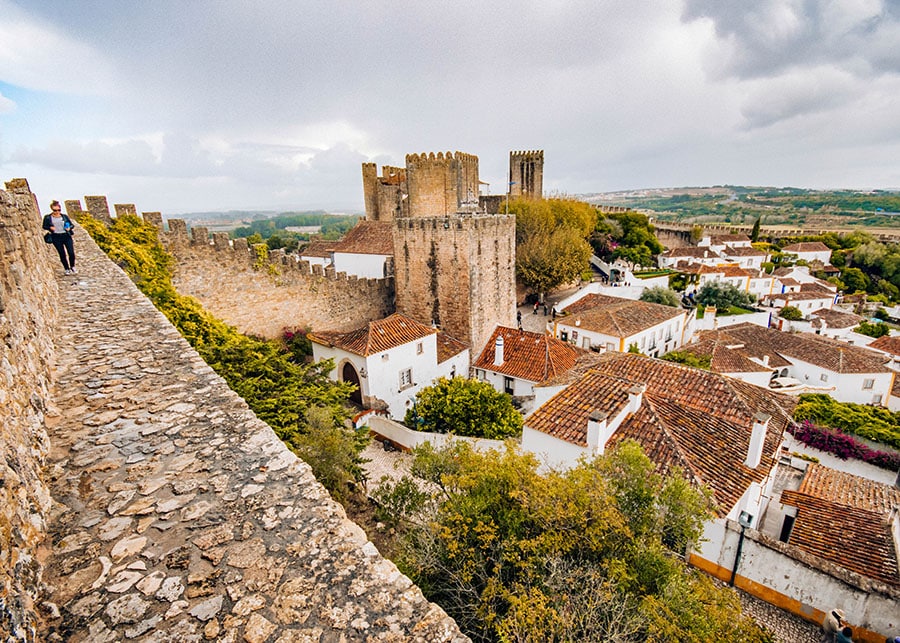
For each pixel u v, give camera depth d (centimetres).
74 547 359
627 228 7006
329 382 1931
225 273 2647
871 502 1564
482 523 853
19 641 261
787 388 3516
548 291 5006
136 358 743
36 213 1509
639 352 3522
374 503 1433
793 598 1173
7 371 441
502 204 5212
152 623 300
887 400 3706
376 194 5478
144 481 440
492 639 754
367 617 312
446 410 2122
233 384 1446
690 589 801
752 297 6062
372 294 3472
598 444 1338
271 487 437
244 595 324
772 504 1700
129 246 2098
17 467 372
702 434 1469
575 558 821
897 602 1052
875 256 8544
